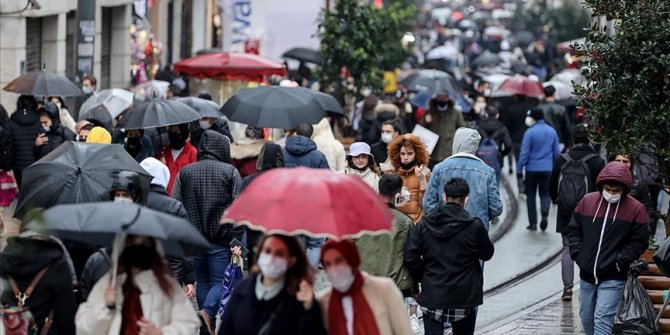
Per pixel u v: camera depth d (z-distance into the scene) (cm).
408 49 7869
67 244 2203
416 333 2703
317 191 1683
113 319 1797
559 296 3388
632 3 2708
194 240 1764
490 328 3002
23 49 5250
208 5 8831
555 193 3331
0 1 5028
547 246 4125
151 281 1806
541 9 13400
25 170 2377
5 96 5150
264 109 3509
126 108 4209
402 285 2444
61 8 5781
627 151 2694
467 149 2816
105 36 6781
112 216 1752
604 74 2720
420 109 5494
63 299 1917
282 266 1683
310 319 1708
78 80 4731
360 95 6353
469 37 14900
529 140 4353
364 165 3050
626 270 2542
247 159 3588
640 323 2509
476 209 2761
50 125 3769
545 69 10581
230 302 1736
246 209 1684
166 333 1794
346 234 1661
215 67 5094
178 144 3362
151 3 7406
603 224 2530
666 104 2659
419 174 2906
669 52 2666
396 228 2438
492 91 6431
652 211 2953
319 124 3872
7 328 1889
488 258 2403
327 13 6372
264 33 7588
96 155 2388
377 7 7256
